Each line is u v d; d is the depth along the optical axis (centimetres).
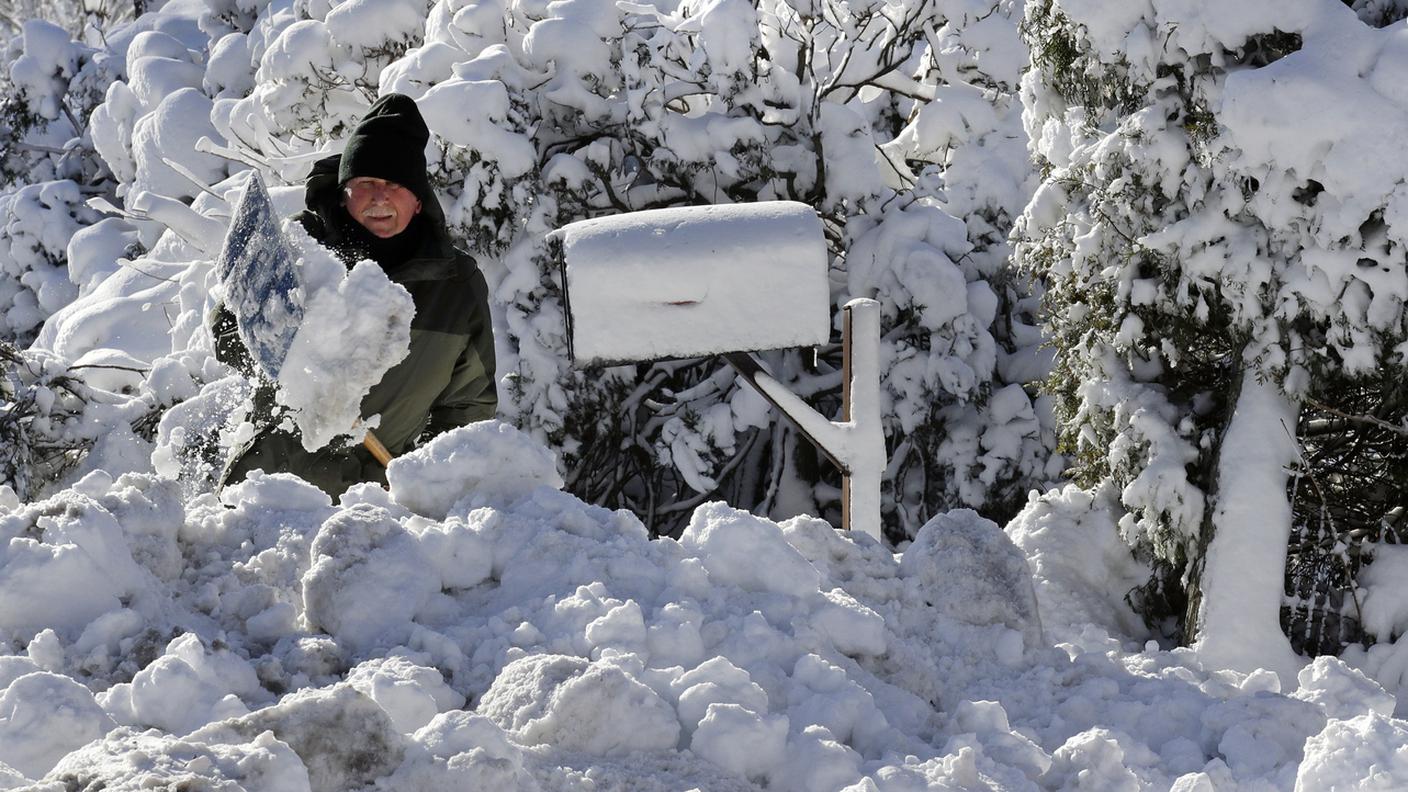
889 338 1650
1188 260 895
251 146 1891
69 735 344
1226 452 904
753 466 1806
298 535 489
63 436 1341
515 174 1627
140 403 1371
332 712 330
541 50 1695
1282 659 864
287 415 594
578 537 484
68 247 2297
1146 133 900
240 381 677
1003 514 1628
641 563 470
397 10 1830
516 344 1656
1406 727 375
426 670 394
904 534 1673
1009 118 1778
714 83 1675
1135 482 933
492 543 483
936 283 1614
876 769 368
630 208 1698
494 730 343
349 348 571
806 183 1700
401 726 371
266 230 576
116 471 1324
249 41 2367
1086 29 914
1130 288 946
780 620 457
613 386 1675
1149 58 893
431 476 529
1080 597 941
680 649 424
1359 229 830
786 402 929
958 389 1602
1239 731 404
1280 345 878
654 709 376
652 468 1767
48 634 396
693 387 1722
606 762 363
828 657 441
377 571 448
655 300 867
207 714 361
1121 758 383
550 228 1647
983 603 504
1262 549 881
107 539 434
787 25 1750
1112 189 926
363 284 574
